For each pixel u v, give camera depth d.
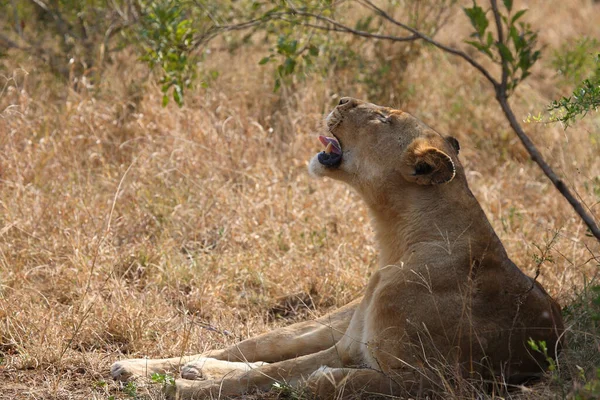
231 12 15.74
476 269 7.82
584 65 13.39
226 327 9.54
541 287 8.38
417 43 16.38
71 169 12.67
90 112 13.53
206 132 13.45
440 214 8.02
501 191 13.48
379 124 8.41
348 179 8.59
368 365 7.90
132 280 10.49
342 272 10.62
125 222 11.49
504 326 7.69
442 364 7.39
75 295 9.81
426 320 7.57
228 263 10.88
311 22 14.09
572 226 12.09
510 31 9.32
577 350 8.37
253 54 16.00
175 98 11.23
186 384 7.78
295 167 13.40
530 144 8.61
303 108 14.67
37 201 11.37
